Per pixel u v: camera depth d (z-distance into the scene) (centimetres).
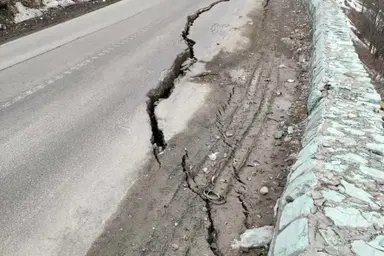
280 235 295
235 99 655
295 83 713
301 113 602
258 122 589
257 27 1016
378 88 777
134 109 615
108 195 432
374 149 364
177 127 568
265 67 784
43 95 648
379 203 296
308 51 826
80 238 376
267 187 451
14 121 569
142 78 717
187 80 721
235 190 448
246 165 492
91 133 546
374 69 1097
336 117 423
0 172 461
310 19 1015
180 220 400
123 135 546
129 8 1204
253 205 424
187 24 1037
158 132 561
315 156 355
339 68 560
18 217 397
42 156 493
